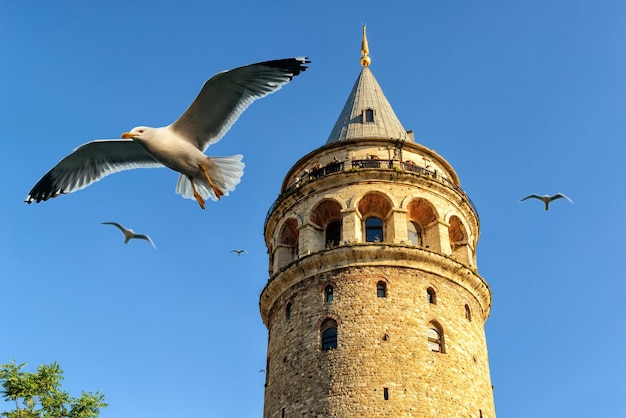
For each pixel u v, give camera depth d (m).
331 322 46.59
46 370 42.31
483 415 45.12
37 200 15.93
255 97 15.70
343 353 44.53
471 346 47.56
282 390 45.78
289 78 15.51
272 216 55.12
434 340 46.09
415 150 55.00
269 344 50.88
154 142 15.77
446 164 55.94
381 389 42.75
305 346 46.12
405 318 45.84
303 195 52.94
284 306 49.78
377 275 47.62
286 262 52.97
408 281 47.62
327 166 53.53
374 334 45.00
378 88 62.38
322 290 47.97
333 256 48.38
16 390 41.09
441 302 47.72
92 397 42.31
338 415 42.19
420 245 51.38
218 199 15.86
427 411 42.34
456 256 52.69
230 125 16.05
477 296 51.12
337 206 51.62
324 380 43.84
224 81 15.67
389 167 52.16
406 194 51.25
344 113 61.31
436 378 43.91
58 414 41.34
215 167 16.14
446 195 52.91
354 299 46.69
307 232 51.00
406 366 43.81
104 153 16.61
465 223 53.44
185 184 16.81
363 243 48.28
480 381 46.62
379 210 52.00
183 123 16.33
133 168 16.94
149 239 17.45
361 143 54.50
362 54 66.19
